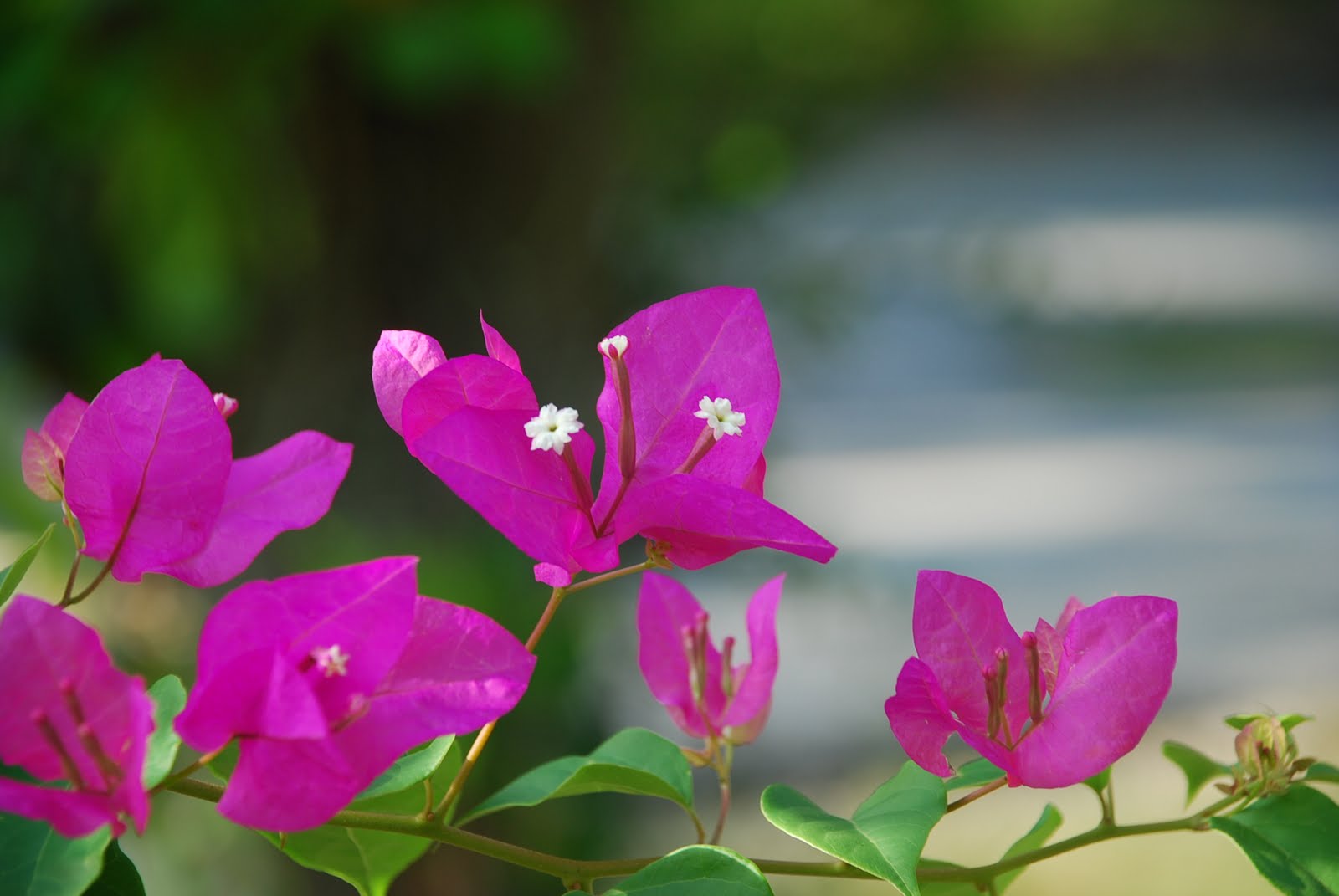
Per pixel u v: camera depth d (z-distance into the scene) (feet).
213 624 2.41
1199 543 13.20
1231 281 23.97
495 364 2.52
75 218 5.33
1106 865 7.85
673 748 2.69
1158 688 2.54
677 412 2.56
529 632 5.13
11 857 2.38
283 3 4.43
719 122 7.48
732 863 2.49
